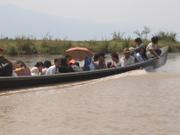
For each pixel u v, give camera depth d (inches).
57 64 571.8
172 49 1771.7
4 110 378.0
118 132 298.7
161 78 613.9
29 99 434.3
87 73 588.7
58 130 305.6
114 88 512.7
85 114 359.9
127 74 662.5
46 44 1483.8
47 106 397.4
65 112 368.5
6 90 476.7
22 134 295.1
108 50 1581.0
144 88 509.4
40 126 318.0
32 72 559.5
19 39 1470.2
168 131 301.0
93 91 490.6
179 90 490.9
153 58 790.5
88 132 299.3
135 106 394.0
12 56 1280.8
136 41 778.8
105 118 343.9
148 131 301.1
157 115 353.4
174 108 382.6
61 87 523.2
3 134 295.1
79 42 1653.5
